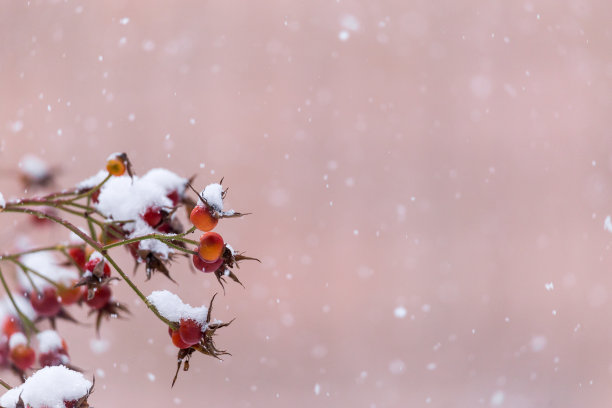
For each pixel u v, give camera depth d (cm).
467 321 298
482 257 307
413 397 275
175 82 287
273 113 305
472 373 282
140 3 278
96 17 259
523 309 303
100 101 258
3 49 229
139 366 237
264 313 286
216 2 298
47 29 239
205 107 295
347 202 309
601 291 303
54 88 240
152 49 281
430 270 306
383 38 315
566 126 317
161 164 283
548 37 319
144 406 238
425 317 301
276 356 283
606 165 316
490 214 313
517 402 261
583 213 312
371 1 315
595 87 318
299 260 300
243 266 292
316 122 309
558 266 305
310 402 275
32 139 233
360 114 312
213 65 296
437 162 315
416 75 318
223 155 298
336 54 312
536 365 282
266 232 301
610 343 293
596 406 264
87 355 226
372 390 279
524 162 317
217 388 263
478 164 316
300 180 306
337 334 293
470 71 319
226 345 276
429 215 311
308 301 297
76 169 246
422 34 319
